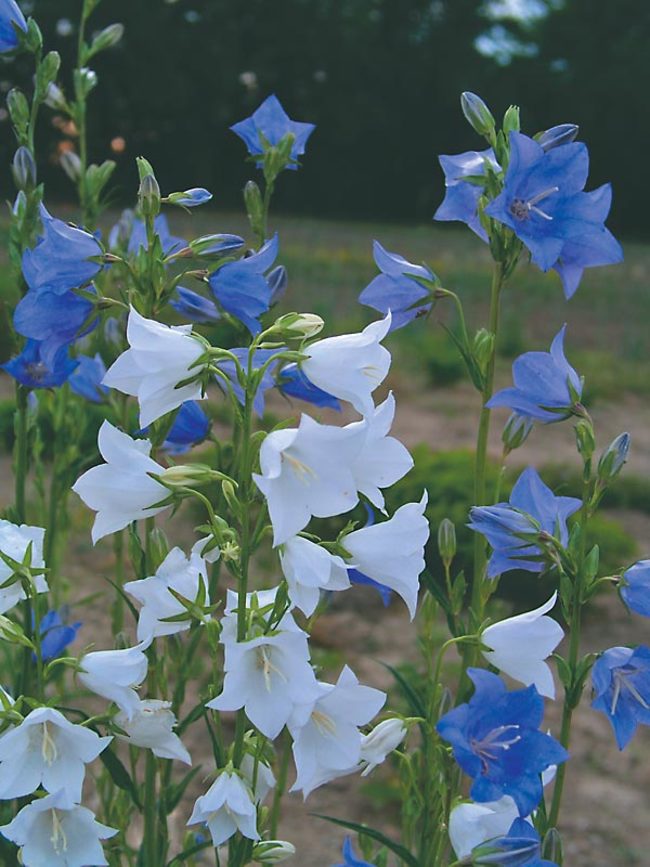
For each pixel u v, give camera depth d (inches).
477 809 79.4
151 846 88.7
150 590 72.3
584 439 86.0
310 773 68.8
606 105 1903.3
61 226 90.6
